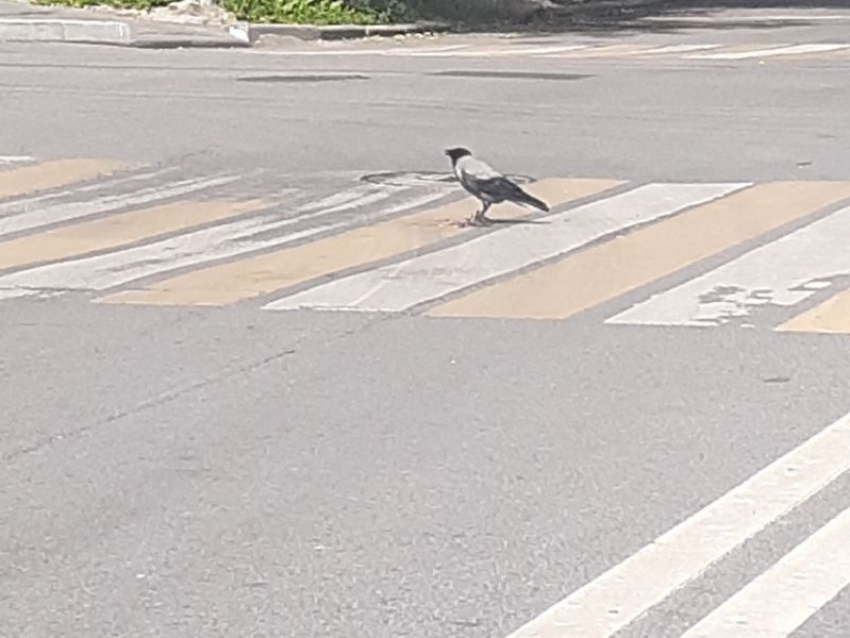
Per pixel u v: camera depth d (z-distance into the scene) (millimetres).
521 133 12062
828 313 7969
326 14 20578
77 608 5730
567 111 12945
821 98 13500
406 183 10602
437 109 13070
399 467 6539
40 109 13016
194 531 6141
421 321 8016
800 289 8305
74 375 7441
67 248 9297
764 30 21406
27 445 6777
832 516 6133
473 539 6051
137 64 16125
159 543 6074
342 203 10125
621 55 17625
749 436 6711
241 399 7156
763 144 11539
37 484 6473
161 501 6336
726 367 7367
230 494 6375
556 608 5676
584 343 7684
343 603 5727
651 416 6906
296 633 5590
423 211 9914
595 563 5898
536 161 11125
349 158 11312
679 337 7727
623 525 6109
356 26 20469
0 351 7730
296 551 6008
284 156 11383
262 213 9945
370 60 16953
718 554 5930
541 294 8359
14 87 14078
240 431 6859
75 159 11328
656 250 9008
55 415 7035
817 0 28688
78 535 6129
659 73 15492
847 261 8719
